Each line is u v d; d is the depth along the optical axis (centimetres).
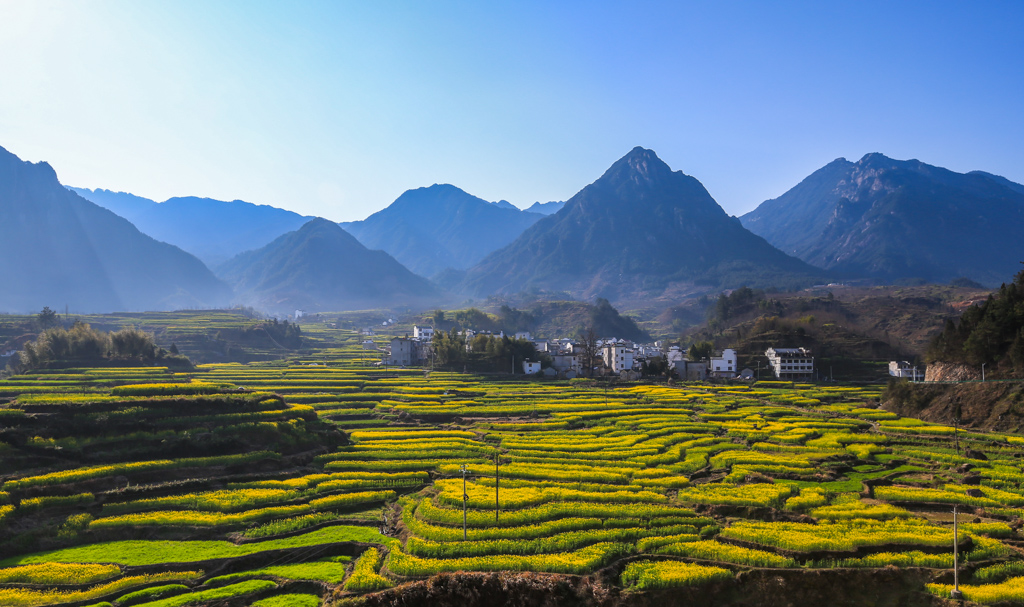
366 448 11644
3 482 8481
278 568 7156
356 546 7612
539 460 11119
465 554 7188
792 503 8600
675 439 12788
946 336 16538
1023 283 15712
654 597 6341
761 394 18675
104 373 17100
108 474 8994
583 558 6938
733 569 6800
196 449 10188
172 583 6731
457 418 14812
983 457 11044
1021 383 13550
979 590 6256
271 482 9606
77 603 6328
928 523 7988
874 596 6444
